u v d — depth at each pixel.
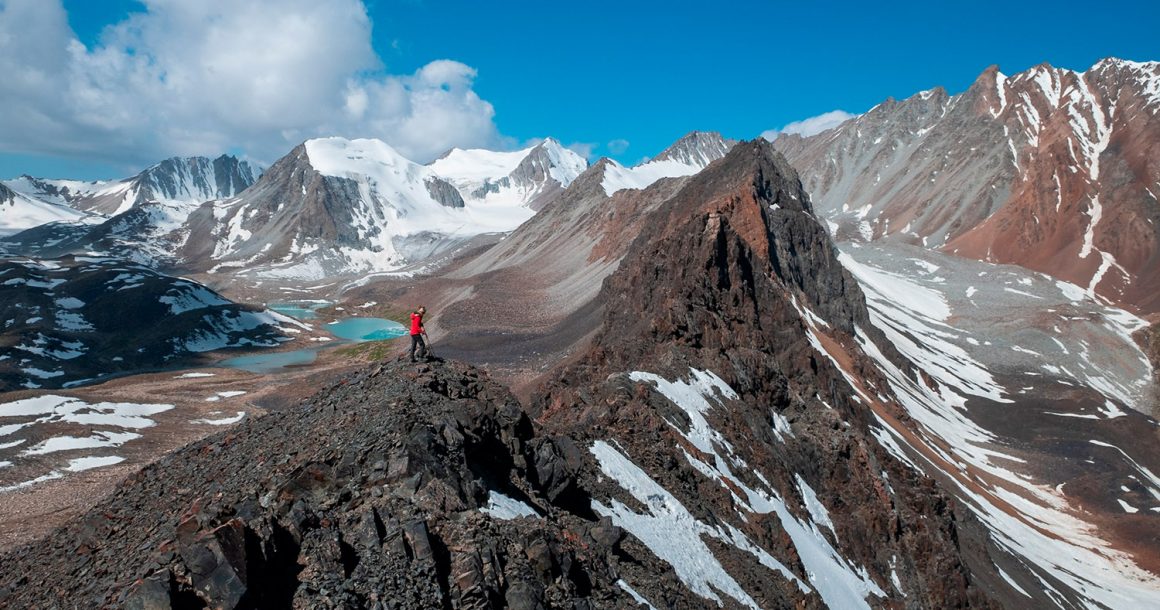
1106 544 96.31
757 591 33.72
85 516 28.58
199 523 18.77
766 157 182.88
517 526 22.02
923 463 87.69
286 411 30.84
